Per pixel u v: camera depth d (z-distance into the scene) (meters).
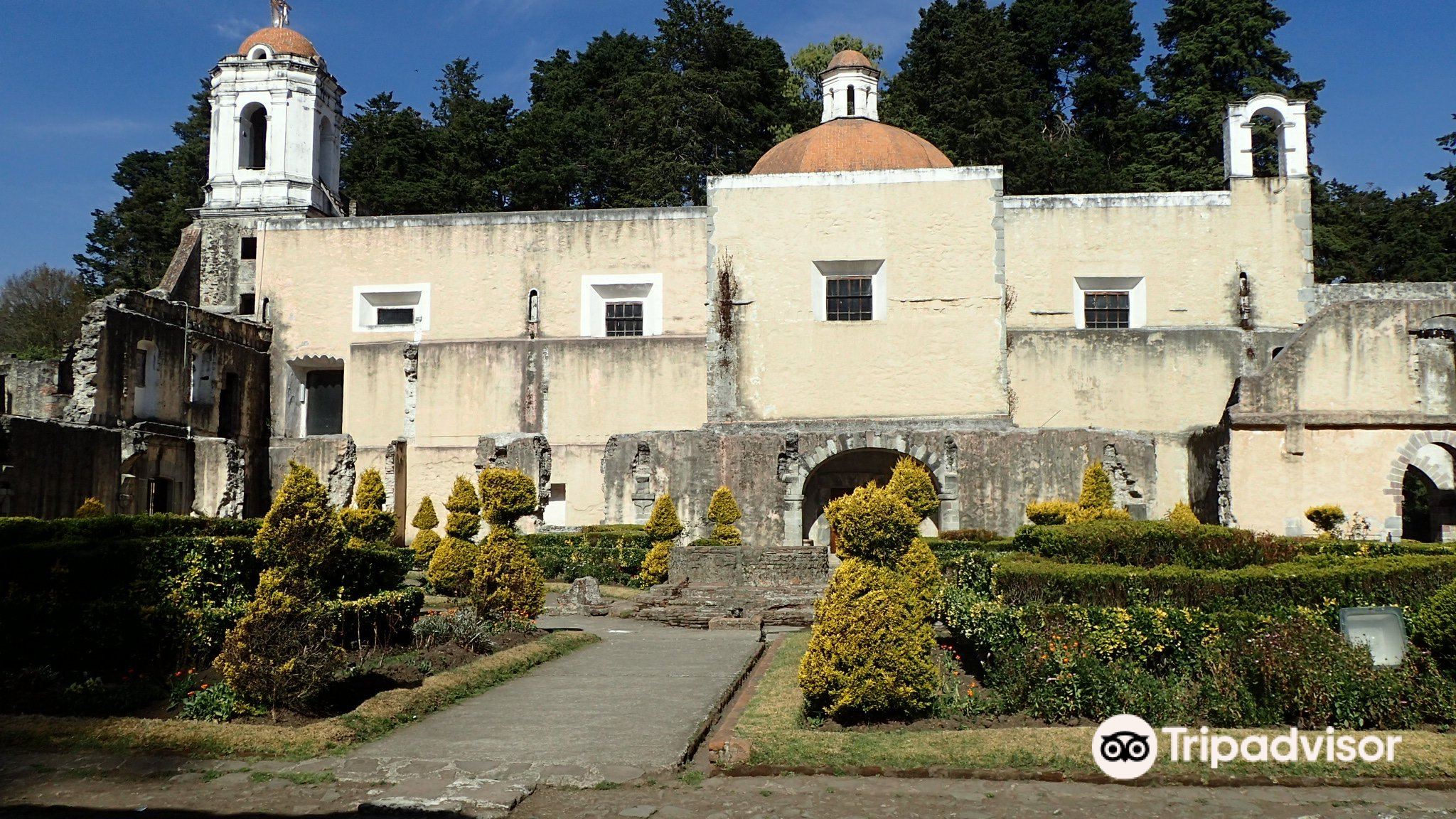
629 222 41.38
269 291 42.38
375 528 31.39
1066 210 39.41
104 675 14.01
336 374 43.25
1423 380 30.73
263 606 12.73
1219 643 12.67
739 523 33.28
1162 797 10.47
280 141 44.38
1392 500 29.95
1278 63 57.06
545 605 25.30
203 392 38.03
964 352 35.81
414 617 17.48
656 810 10.05
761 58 60.03
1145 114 58.69
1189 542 15.83
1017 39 63.56
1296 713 12.12
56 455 29.05
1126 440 32.66
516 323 41.34
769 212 36.94
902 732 12.09
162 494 35.12
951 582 18.00
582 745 11.91
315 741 11.68
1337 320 31.08
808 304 36.47
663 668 16.95
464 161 57.91
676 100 55.75
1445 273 54.16
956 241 36.28
